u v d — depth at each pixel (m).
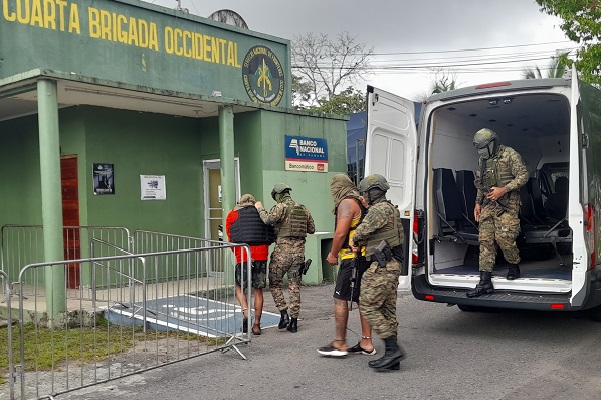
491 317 7.67
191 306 7.04
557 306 5.90
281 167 11.04
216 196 11.34
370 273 5.38
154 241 10.41
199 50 11.45
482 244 6.55
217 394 4.97
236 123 11.01
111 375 5.51
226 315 6.88
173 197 10.87
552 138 9.77
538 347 6.17
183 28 11.19
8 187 10.99
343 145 12.38
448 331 6.96
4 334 7.38
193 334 6.96
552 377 5.16
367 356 5.95
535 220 8.80
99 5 9.97
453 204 7.41
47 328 7.55
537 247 8.08
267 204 10.74
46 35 9.32
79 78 7.79
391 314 5.49
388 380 5.18
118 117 10.09
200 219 11.31
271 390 5.02
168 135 10.86
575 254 5.79
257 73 12.59
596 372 5.28
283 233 7.08
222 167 9.88
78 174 9.72
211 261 7.26
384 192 5.63
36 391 4.97
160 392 5.07
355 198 5.90
